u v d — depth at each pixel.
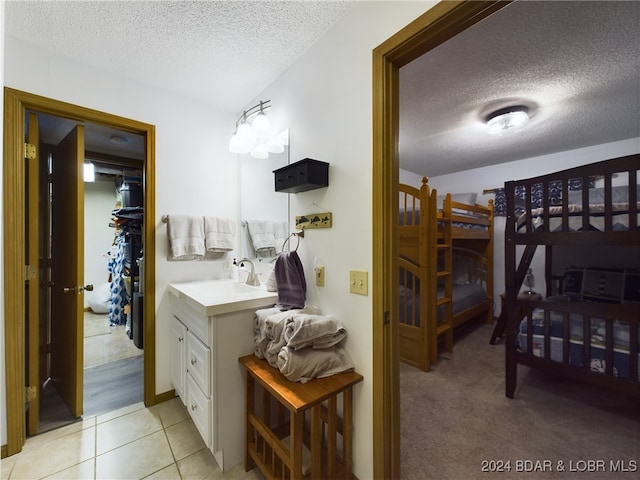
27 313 1.71
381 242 1.25
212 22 1.47
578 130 2.79
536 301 2.11
